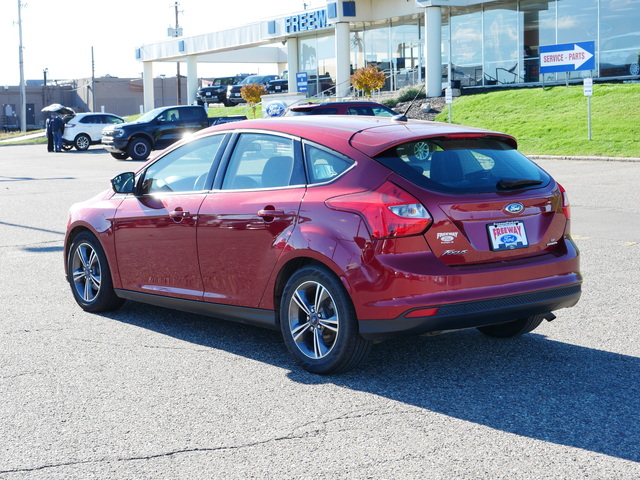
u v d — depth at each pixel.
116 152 30.45
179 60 58.66
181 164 6.22
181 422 4.38
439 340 5.95
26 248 10.48
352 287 4.85
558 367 5.24
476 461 3.79
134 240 6.41
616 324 6.26
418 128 5.29
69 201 16.06
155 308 7.15
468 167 5.09
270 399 4.73
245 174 5.71
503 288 4.94
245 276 5.54
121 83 95.19
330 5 39.25
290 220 5.21
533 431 4.16
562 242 5.36
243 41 48.31
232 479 3.65
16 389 4.98
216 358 5.58
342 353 5.00
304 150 5.39
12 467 3.83
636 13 30.06
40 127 96.62
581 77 32.03
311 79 46.06
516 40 34.25
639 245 9.53
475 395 4.73
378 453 3.91
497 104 30.16
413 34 38.84
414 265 4.75
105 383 5.07
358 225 4.85
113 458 3.92
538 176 5.35
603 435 4.09
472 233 4.91
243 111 46.62
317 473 3.69
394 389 4.86
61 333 6.30
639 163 19.67
